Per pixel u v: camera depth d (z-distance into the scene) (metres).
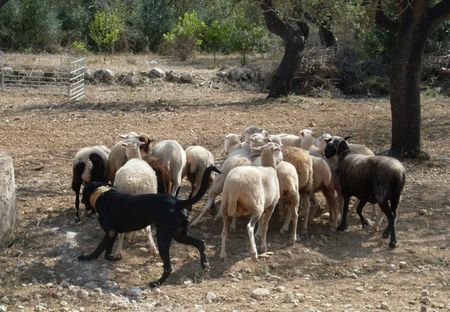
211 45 31.19
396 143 14.65
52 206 11.19
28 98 21.39
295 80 23.92
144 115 18.92
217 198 11.50
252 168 9.33
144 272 8.94
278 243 10.01
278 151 10.05
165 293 8.31
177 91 23.30
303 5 15.95
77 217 10.41
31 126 17.31
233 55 30.62
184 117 18.78
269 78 24.92
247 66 26.17
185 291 8.39
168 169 10.38
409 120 14.45
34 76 23.45
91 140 16.02
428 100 22.19
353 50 25.64
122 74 24.28
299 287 8.63
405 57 14.22
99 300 8.06
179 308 7.84
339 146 10.83
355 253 9.80
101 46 32.03
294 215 9.96
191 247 9.67
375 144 16.02
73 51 31.25
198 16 30.84
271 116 19.19
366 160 10.20
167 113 19.25
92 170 10.23
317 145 11.19
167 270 8.53
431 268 9.31
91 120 18.17
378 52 25.91
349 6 15.37
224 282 8.76
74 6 34.25
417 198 12.16
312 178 10.41
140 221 8.67
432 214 11.38
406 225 10.88
